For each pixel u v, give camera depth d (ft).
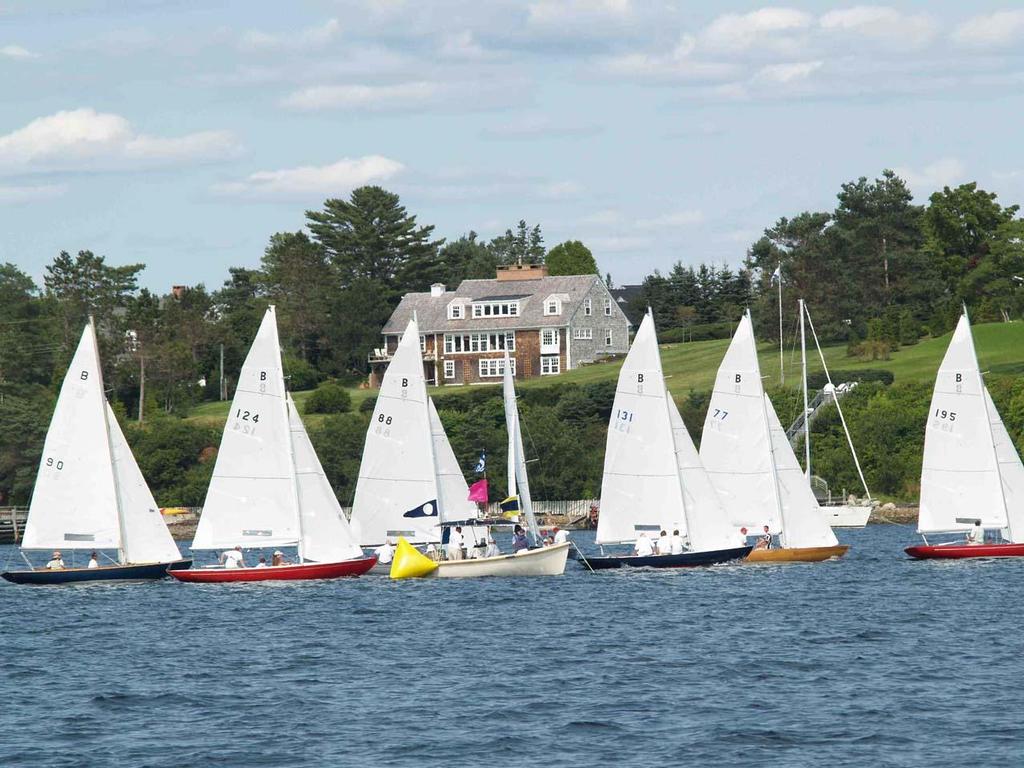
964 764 195.72
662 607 362.33
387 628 329.11
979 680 250.57
